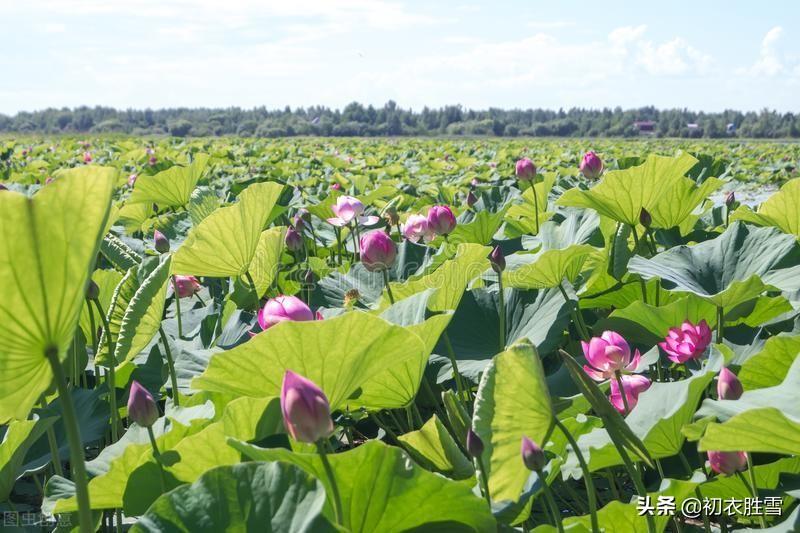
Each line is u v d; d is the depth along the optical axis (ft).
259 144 109.09
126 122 516.73
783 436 5.67
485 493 6.15
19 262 4.83
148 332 9.78
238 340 12.39
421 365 8.84
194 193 16.71
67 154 64.90
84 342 13.01
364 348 6.89
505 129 462.19
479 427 6.08
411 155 79.61
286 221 25.14
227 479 5.45
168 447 7.77
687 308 10.85
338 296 14.40
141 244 21.11
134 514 7.29
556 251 11.09
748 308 11.08
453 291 11.40
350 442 11.97
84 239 5.08
